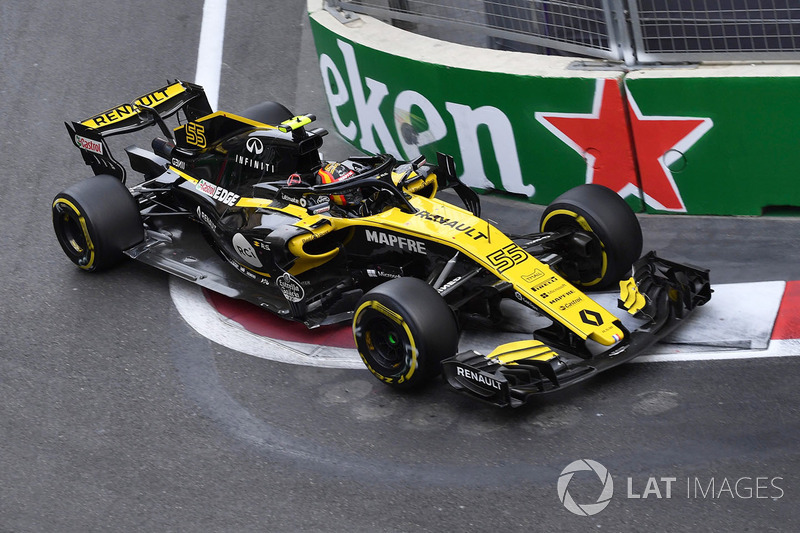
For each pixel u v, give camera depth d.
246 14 50.34
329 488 21.27
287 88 43.78
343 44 36.94
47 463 23.00
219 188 30.69
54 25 49.81
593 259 27.17
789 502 19.27
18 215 35.44
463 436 22.44
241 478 21.91
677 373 23.75
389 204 27.27
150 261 30.78
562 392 23.58
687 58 30.22
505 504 20.12
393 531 19.78
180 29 49.09
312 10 39.59
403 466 21.69
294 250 26.53
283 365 26.14
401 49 34.78
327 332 27.58
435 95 33.88
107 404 25.08
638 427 21.97
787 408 21.95
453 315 23.44
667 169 30.83
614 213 26.64
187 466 22.48
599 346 25.34
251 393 25.05
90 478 22.36
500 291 24.17
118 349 27.47
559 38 32.31
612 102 30.47
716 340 24.89
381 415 23.58
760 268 27.91
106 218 30.19
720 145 29.77
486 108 32.78
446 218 26.00
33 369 26.77
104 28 49.44
